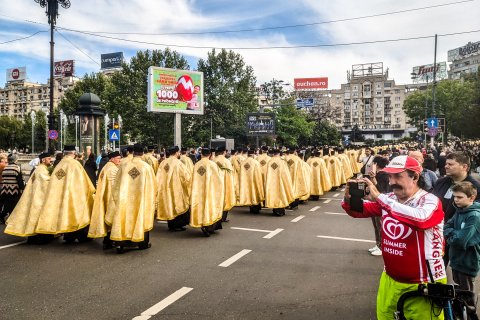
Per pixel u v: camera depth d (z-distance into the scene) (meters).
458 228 3.99
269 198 11.15
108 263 6.68
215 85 45.75
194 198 8.55
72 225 7.68
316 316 4.66
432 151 21.88
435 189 4.93
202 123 45.69
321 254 7.26
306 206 13.17
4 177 9.97
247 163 11.76
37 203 7.78
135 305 4.94
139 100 43.19
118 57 105.56
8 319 4.54
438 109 61.16
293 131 39.88
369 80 135.00
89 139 21.28
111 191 7.38
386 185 6.61
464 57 113.19
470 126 47.16
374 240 8.34
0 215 10.12
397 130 117.50
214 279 5.89
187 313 4.72
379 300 3.33
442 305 2.94
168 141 45.28
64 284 5.67
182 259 6.92
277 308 4.88
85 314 4.68
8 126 72.88
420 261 2.99
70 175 7.77
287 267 6.49
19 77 137.00
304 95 68.69
